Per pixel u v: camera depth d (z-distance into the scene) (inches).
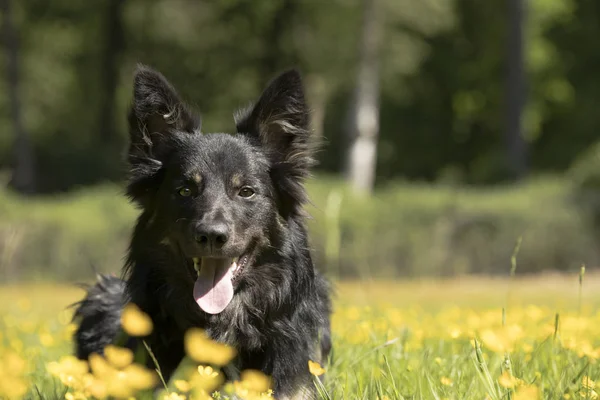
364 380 196.7
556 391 176.6
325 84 1199.6
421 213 800.9
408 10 1071.6
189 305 197.8
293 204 215.3
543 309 369.4
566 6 1454.2
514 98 1150.3
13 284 786.2
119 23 1393.9
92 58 1486.2
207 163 203.0
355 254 776.3
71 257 805.2
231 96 1350.9
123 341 204.7
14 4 1360.7
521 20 1145.4
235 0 1269.7
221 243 191.0
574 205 821.9
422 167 1603.1
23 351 265.9
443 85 1563.7
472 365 196.2
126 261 209.3
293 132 217.3
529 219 804.6
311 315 210.8
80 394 156.8
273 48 1307.8
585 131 1507.1
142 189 208.7
